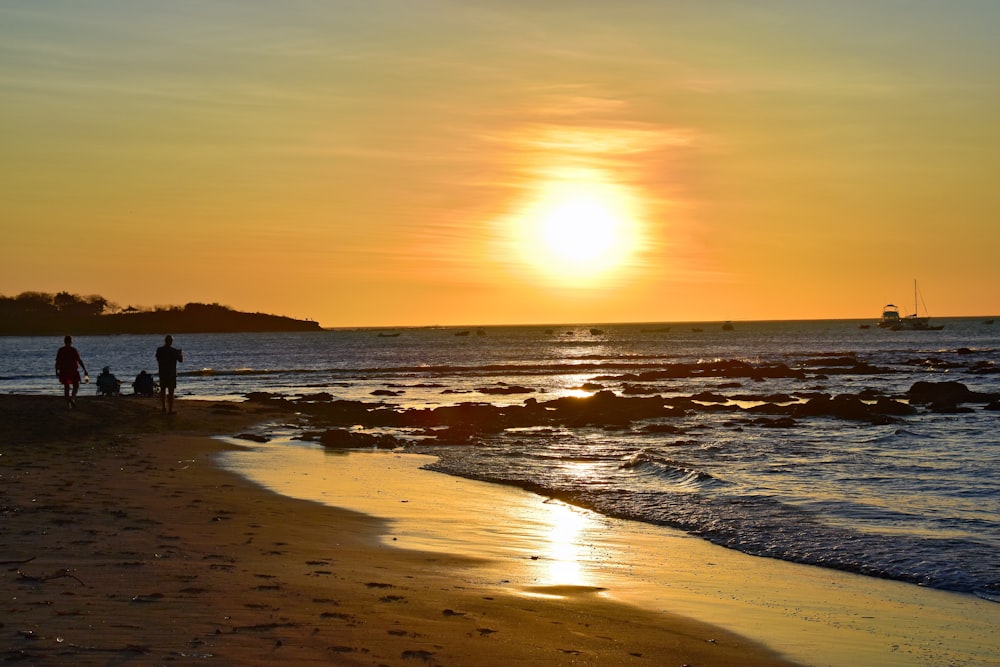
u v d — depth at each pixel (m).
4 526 11.06
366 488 17.50
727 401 44.06
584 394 50.97
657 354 112.38
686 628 8.91
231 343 188.12
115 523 11.84
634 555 12.40
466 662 7.15
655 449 25.41
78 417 26.03
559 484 18.58
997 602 10.37
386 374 72.56
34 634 6.78
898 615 9.78
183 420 28.44
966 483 19.03
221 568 9.62
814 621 9.45
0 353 127.81
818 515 15.27
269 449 23.67
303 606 8.30
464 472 20.33
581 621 8.84
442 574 10.46
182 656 6.55
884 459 23.11
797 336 194.50
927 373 65.19
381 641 7.44
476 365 87.44
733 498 16.88
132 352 129.50
